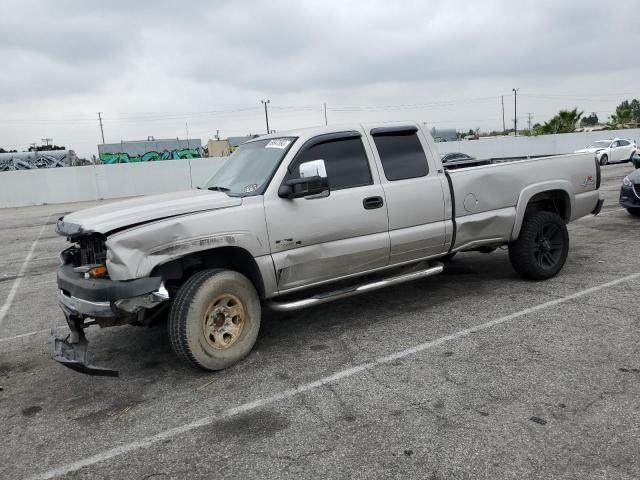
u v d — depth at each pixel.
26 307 6.98
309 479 2.83
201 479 2.91
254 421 3.49
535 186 6.12
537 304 5.47
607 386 3.63
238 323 4.43
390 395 3.71
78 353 4.11
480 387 3.74
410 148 5.37
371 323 5.27
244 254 4.44
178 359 4.68
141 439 3.38
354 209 4.85
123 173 30.45
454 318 5.23
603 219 10.86
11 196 28.52
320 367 4.28
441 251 5.56
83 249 4.37
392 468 2.88
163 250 3.99
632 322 4.79
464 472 2.80
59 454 3.28
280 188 4.52
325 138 4.89
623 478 2.68
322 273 4.80
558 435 3.09
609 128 55.47
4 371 4.77
